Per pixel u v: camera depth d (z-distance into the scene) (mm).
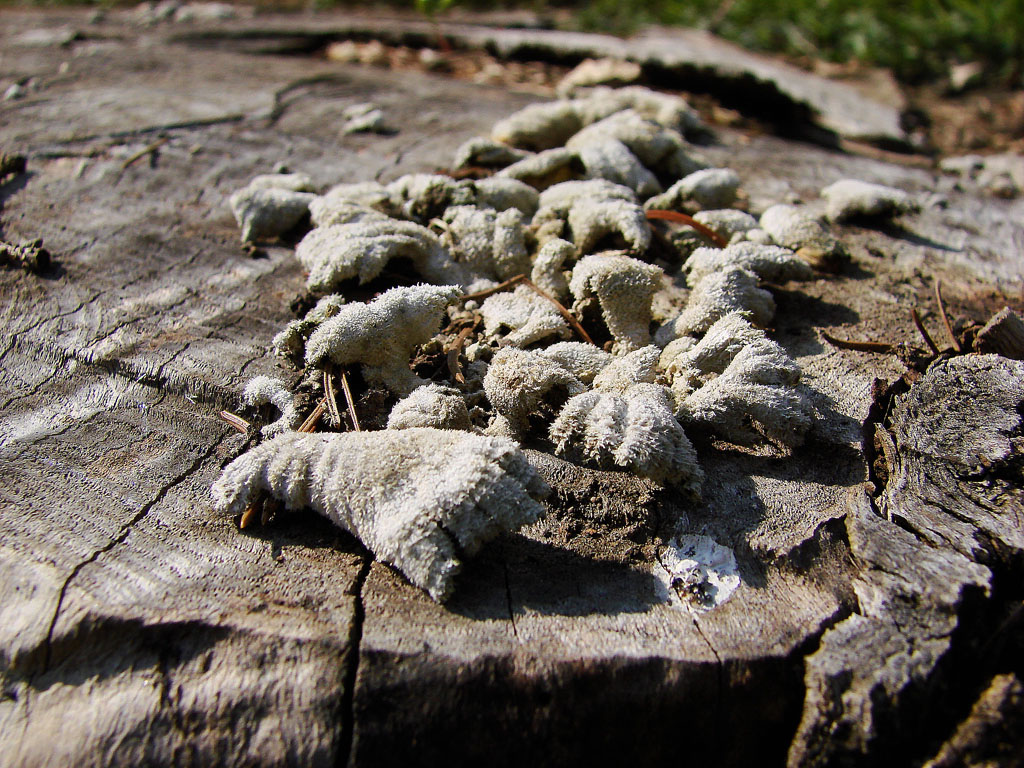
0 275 140
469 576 91
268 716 81
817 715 82
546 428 109
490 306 128
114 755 81
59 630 85
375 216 141
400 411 103
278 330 129
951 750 80
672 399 106
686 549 94
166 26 289
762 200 173
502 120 208
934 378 109
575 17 335
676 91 240
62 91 218
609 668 82
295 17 302
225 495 95
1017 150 232
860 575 90
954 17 309
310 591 89
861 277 146
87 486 102
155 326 129
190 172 177
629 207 139
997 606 88
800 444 104
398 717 81
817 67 293
